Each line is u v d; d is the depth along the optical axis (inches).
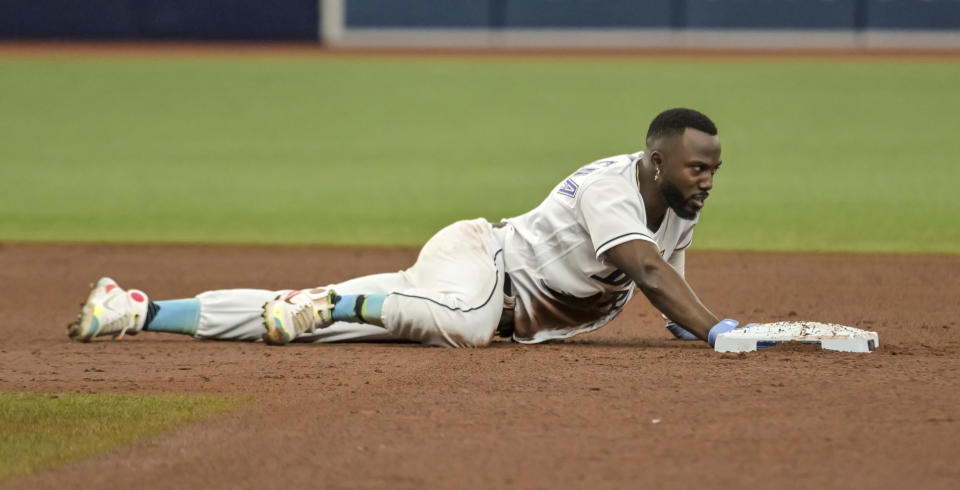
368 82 3954.2
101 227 1588.3
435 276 779.4
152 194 1913.1
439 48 5157.5
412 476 475.2
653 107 3262.8
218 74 4124.0
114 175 2138.3
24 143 2620.6
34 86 3759.8
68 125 2947.8
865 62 4527.6
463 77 4106.8
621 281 765.9
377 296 767.1
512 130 2827.3
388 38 5290.4
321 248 1393.9
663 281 725.3
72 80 3912.4
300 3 5147.6
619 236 722.2
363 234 1524.4
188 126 2947.8
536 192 1905.8
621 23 5265.8
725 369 676.1
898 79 3937.0
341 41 5260.8
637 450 507.8
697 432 535.5
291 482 469.7
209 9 5088.6
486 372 682.2
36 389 648.4
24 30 4985.2
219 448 519.8
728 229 1523.1
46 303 1043.9
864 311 965.2
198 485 468.1
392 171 2180.1
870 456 495.5
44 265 1267.2
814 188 1920.5
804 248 1362.0
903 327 877.8
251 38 5142.7
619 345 801.6
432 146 2559.1
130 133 2810.0
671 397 604.7
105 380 673.6
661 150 721.0
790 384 631.8
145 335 860.0
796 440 520.4
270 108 3319.4
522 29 5275.6
